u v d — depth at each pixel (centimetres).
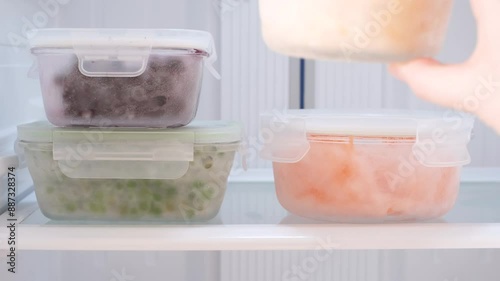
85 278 124
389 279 125
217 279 124
